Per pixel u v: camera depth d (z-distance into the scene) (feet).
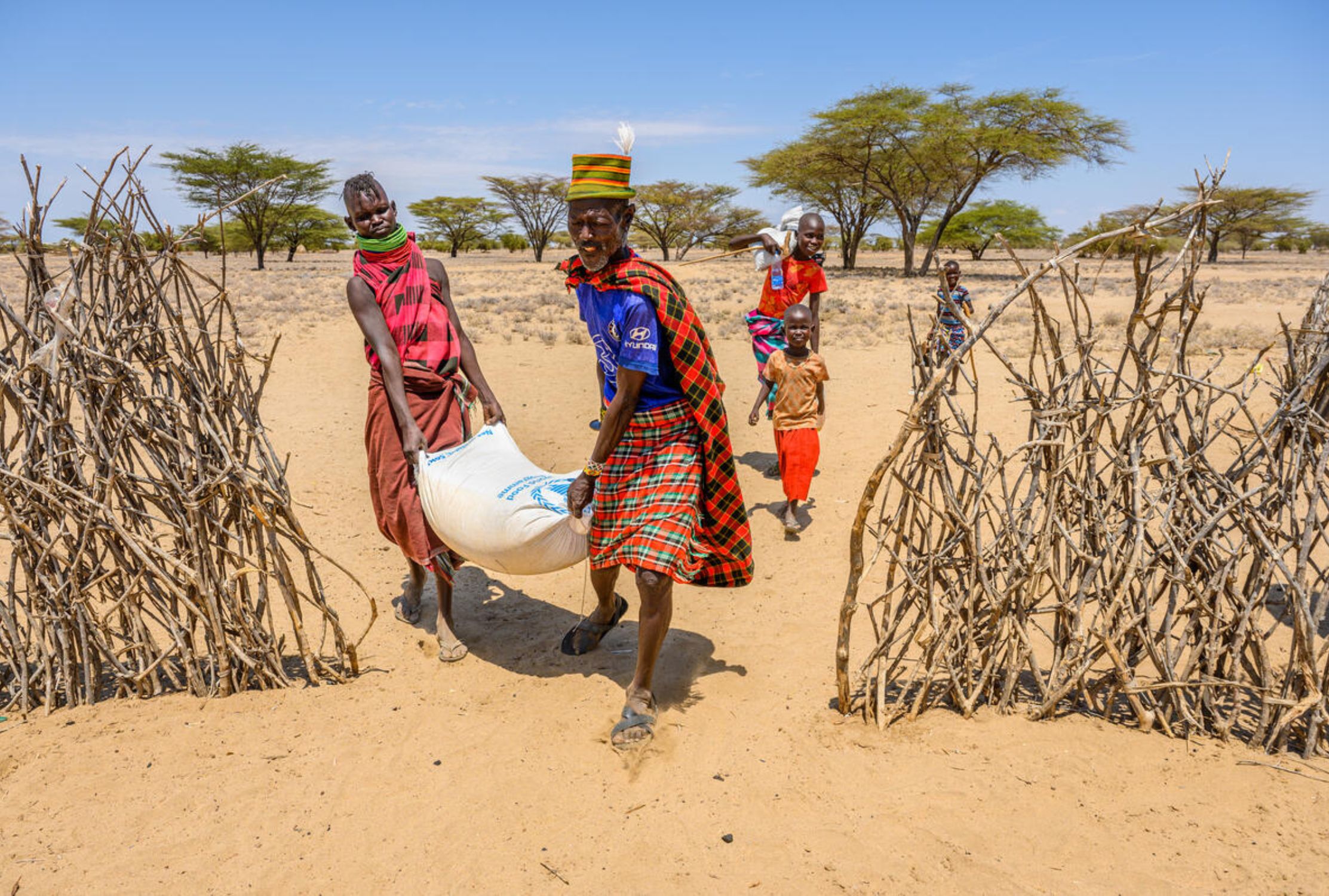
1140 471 11.01
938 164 158.51
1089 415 11.42
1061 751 10.60
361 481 23.36
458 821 9.77
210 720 11.80
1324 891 8.17
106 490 12.01
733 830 9.53
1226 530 10.96
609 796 10.24
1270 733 10.78
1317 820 9.20
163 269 11.80
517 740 11.41
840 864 8.87
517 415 31.86
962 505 11.19
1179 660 11.93
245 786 10.34
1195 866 8.63
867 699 11.52
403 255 13.61
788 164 178.70
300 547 12.43
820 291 22.15
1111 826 9.25
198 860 9.11
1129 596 11.20
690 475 11.58
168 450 12.02
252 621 12.54
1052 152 154.81
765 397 22.04
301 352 48.06
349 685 12.94
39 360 11.37
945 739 10.98
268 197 199.00
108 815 9.75
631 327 10.88
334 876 8.93
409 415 13.30
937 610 11.48
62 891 8.62
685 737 11.45
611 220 10.66
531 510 12.40
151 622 14.61
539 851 9.28
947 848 9.02
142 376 11.86
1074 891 8.37
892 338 57.41
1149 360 10.89
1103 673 12.45
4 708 12.06
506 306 80.38
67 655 11.96
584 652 14.05
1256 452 11.05
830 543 18.99
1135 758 10.46
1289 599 10.30
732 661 13.71
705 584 12.82
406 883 8.83
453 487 12.88
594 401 34.53
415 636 14.78
